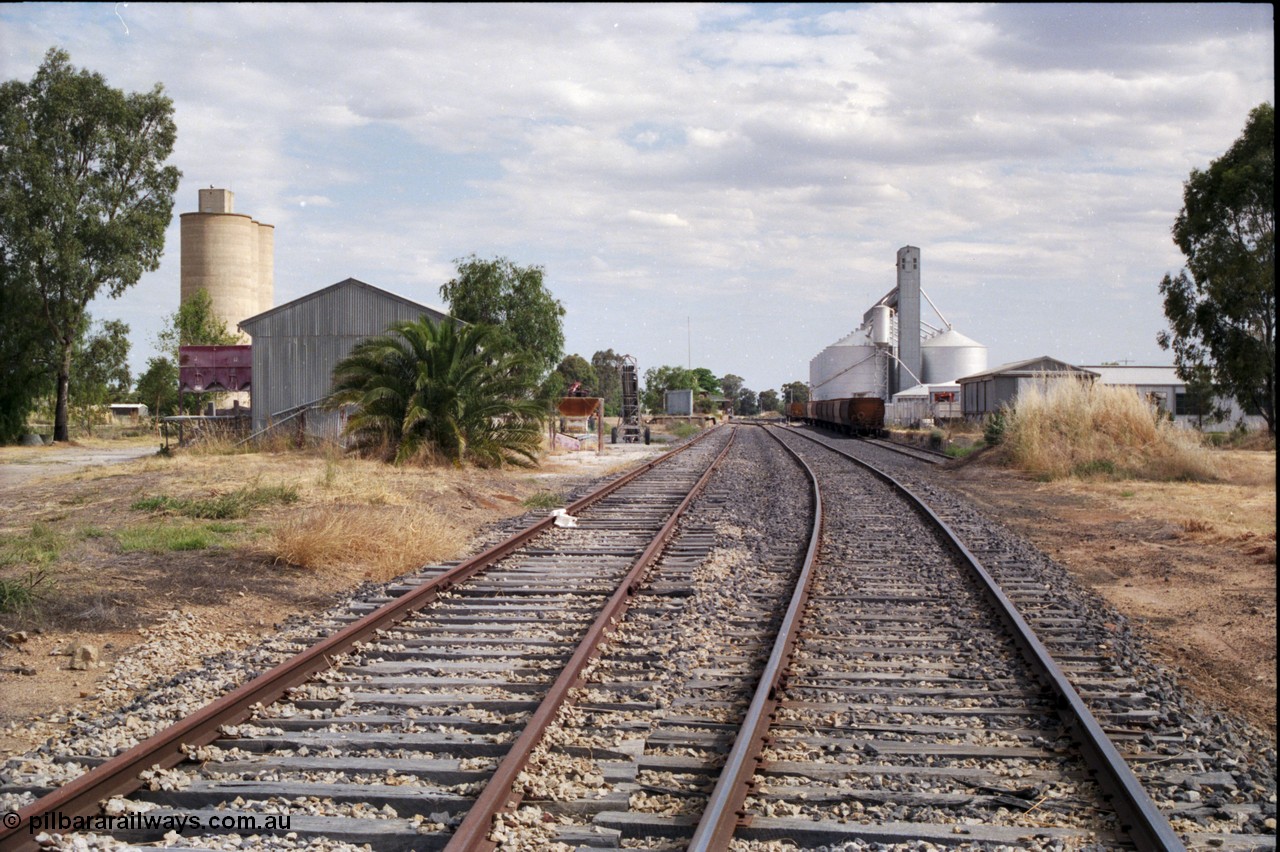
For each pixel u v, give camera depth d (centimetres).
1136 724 616
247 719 608
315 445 2986
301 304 3225
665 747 564
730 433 6700
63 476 2314
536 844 437
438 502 1741
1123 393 2628
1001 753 551
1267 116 3850
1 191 4350
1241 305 3838
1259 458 2656
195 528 1331
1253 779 525
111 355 5272
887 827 455
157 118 4922
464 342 2533
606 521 1580
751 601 972
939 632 840
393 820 464
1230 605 986
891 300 9369
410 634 841
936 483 2403
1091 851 434
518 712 628
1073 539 1459
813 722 605
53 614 865
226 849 435
